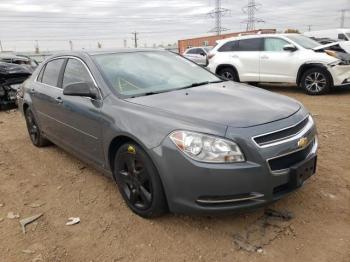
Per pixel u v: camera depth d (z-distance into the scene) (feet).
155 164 9.94
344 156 15.62
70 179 14.66
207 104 10.85
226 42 37.83
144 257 9.55
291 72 32.89
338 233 10.09
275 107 10.78
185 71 14.66
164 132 9.82
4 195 13.53
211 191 9.25
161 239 10.23
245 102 11.08
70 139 14.58
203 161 9.18
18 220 11.67
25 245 10.30
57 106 14.78
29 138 21.07
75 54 14.67
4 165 16.71
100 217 11.59
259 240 9.91
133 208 11.48
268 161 9.29
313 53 31.60
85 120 12.84
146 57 14.70
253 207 9.45
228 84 13.91
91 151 13.17
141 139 10.20
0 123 25.94
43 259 9.65
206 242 9.96
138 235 10.49
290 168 9.76
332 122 21.65
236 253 9.44
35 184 14.39
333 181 13.16
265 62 34.24
